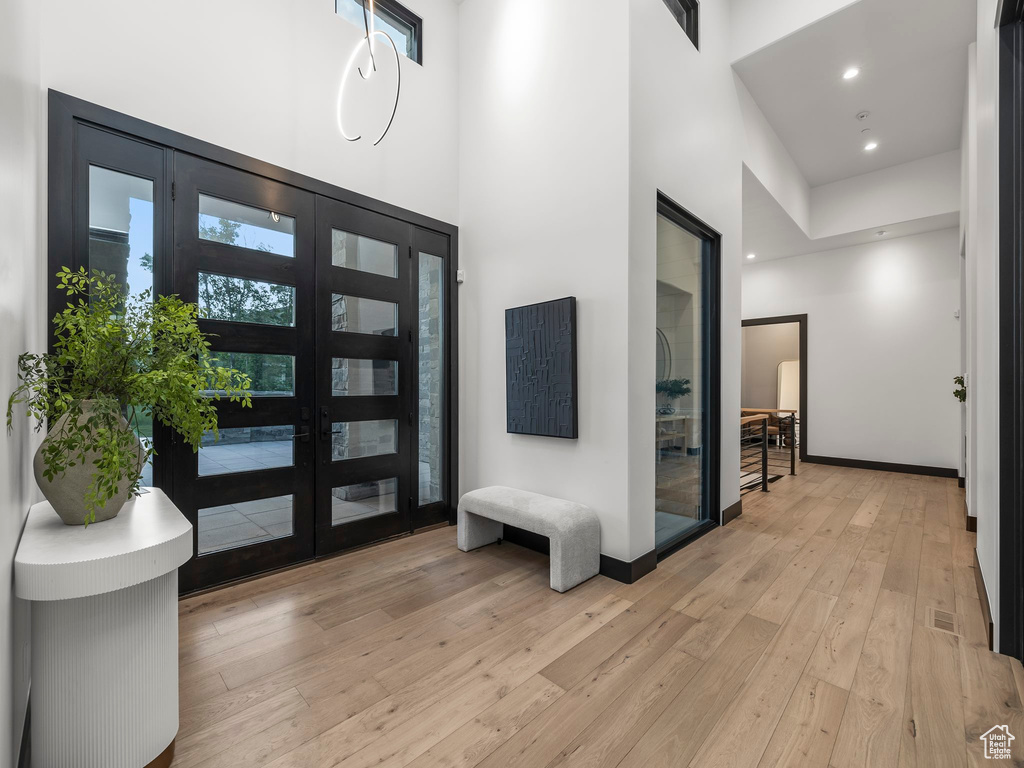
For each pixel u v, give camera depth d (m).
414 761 1.44
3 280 1.25
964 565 3.02
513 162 3.50
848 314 6.84
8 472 1.23
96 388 1.58
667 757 1.46
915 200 5.75
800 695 1.75
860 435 6.72
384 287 3.45
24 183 1.61
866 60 3.99
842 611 2.40
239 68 2.75
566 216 3.11
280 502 2.92
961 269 5.31
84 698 1.27
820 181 6.34
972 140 3.60
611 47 2.86
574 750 1.49
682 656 2.01
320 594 2.59
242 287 2.77
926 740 1.52
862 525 3.89
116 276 2.32
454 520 3.89
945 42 3.74
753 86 4.35
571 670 1.91
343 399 3.21
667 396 3.35
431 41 3.80
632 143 2.80
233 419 2.70
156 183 2.45
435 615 2.36
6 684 1.14
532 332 3.26
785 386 9.35
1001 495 2.01
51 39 2.13
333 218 3.17
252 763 1.43
